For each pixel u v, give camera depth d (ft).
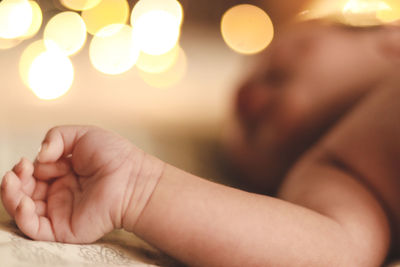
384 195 1.19
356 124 1.28
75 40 4.07
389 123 1.23
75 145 1.08
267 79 1.79
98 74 3.53
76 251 1.03
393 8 1.80
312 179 1.23
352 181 1.21
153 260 1.10
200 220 1.03
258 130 1.74
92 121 2.20
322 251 1.05
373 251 1.10
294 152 1.65
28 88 2.77
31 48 3.57
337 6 1.94
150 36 4.61
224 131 1.97
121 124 2.22
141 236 1.06
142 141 2.00
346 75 1.60
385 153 1.21
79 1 4.60
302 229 1.05
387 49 1.58
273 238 1.04
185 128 2.29
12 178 1.06
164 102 2.86
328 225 1.08
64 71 3.23
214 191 1.06
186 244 1.03
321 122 1.61
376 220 1.14
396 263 1.15
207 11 5.84
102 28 4.73
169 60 4.23
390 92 1.28
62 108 2.42
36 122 2.06
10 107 2.33
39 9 3.99
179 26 5.17
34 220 1.04
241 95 1.84
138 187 1.05
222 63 4.19
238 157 1.81
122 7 4.88
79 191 1.07
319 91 1.62
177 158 1.85
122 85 3.28
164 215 1.03
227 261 1.03
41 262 0.97
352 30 1.69
